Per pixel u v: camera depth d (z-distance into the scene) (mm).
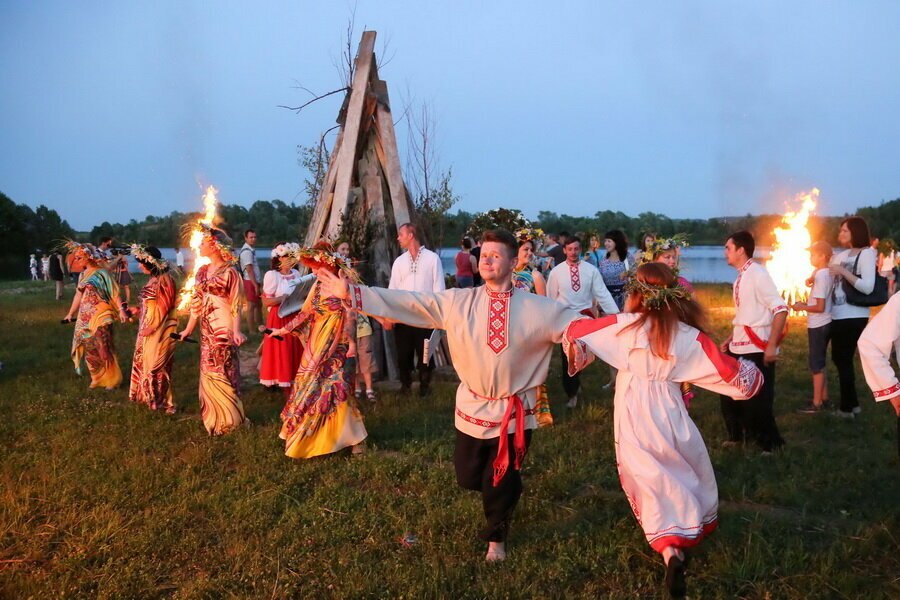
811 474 5453
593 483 5242
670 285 4086
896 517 4652
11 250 51188
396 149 9570
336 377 5824
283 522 4629
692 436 3979
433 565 3969
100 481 5223
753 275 5832
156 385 7227
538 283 7316
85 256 8336
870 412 7238
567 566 4023
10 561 4098
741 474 5434
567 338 4039
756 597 3752
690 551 4188
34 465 5598
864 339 4516
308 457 5781
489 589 3785
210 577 3975
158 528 4492
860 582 3889
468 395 4133
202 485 5246
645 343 3998
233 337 6473
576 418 7051
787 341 11398
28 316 15797
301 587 3816
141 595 3799
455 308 4055
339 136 9852
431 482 5199
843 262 7078
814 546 4312
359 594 3738
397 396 7996
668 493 3723
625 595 3738
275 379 7906
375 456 5738
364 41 9711
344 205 9117
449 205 15812
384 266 9398
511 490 4094
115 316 8492
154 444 6156
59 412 7082
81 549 4188
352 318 5871
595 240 12672
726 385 3967
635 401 4016
